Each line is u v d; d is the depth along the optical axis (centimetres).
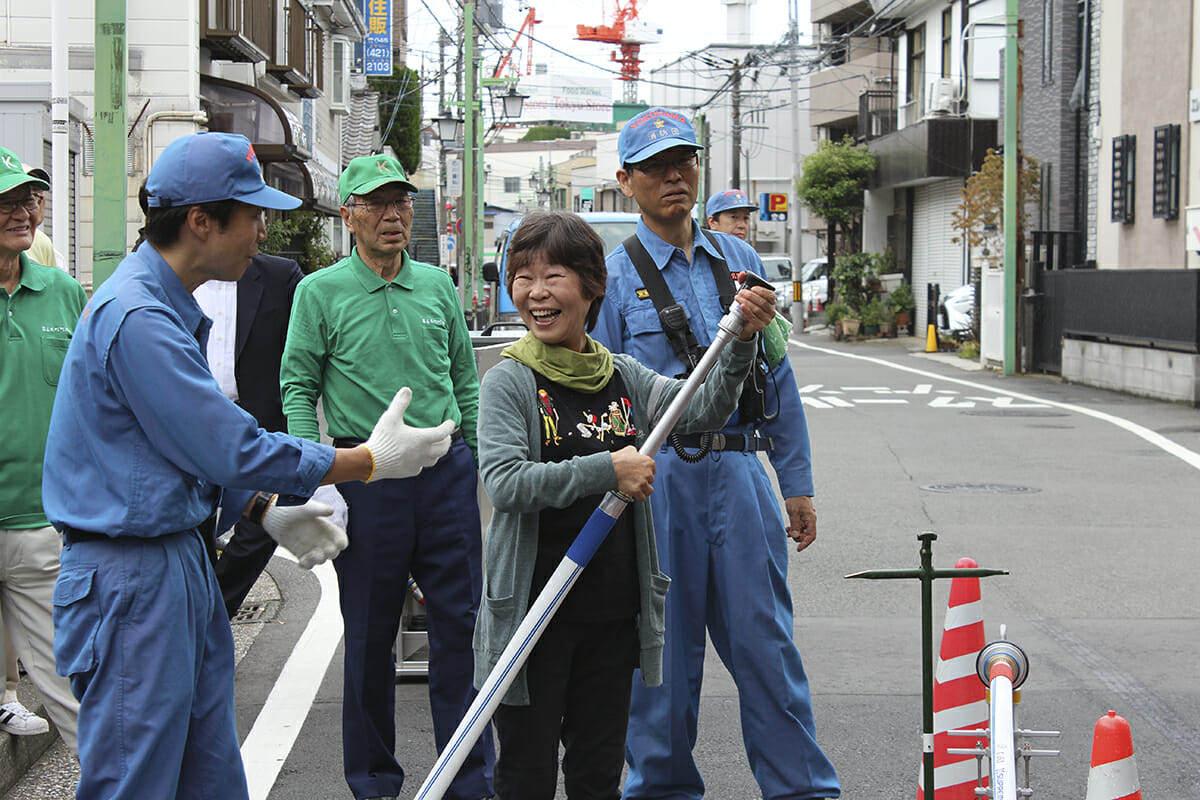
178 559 303
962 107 3080
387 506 429
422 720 520
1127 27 2114
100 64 660
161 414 290
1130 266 2120
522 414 312
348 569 430
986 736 325
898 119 3597
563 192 9119
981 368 2264
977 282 2495
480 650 315
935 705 395
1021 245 2156
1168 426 1411
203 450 290
